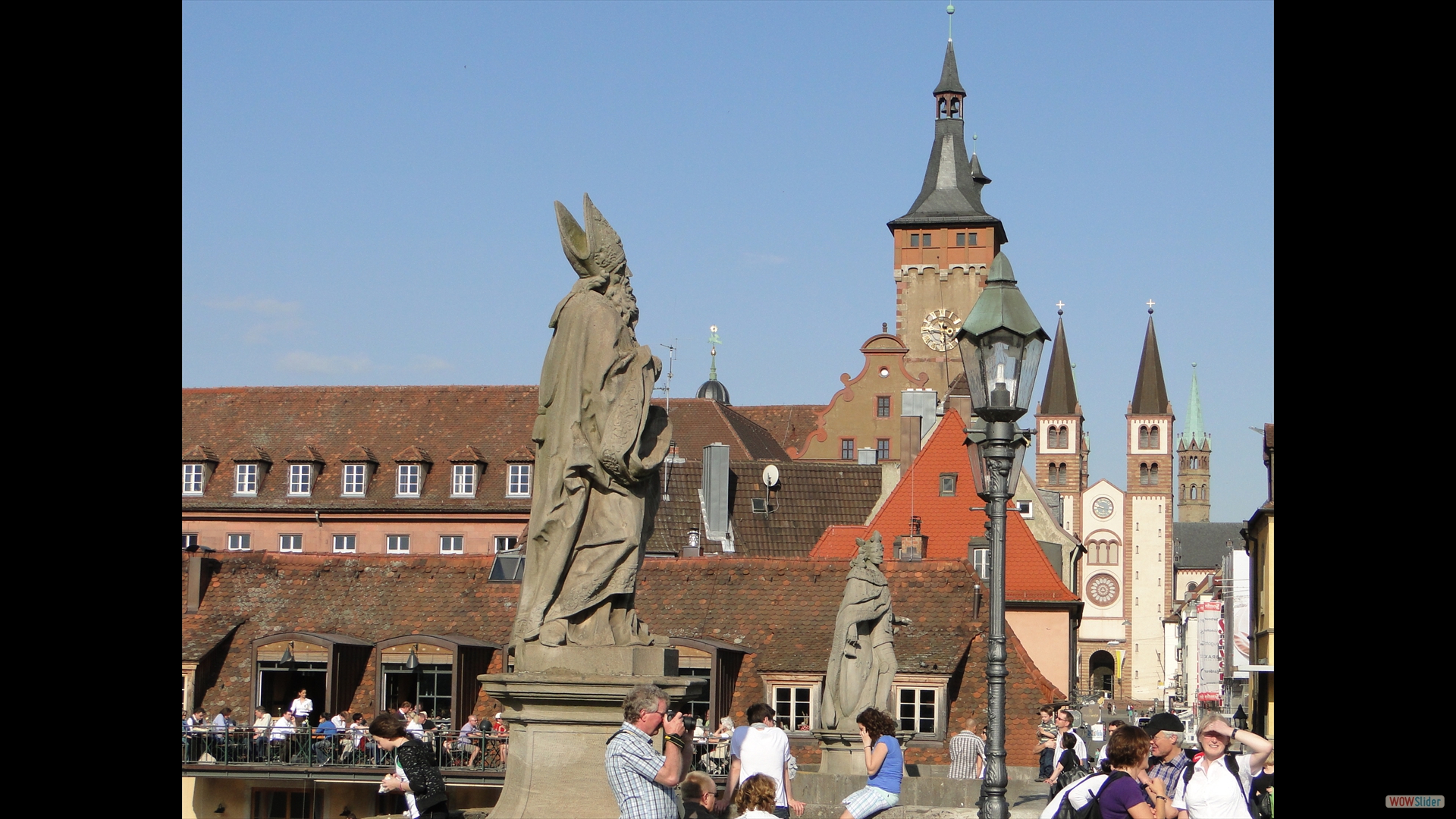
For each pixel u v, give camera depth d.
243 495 81.50
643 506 10.39
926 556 61.69
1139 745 10.76
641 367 10.34
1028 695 37.34
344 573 43.62
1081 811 10.73
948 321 121.25
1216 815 10.79
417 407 83.00
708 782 10.95
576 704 9.92
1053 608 60.94
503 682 9.98
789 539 71.44
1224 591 82.50
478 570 43.31
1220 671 96.19
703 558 42.84
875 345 103.38
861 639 23.47
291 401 83.94
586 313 10.32
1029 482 88.19
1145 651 198.38
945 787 20.80
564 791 9.90
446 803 10.26
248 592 43.16
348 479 80.94
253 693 40.44
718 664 38.22
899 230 122.12
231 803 35.03
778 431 108.31
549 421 10.37
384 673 39.84
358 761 35.06
